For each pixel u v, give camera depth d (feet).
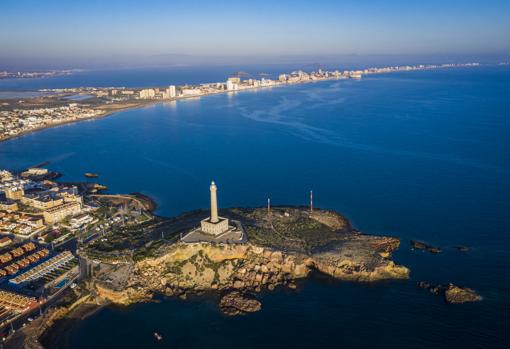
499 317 515.50
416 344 481.46
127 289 590.14
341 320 528.22
